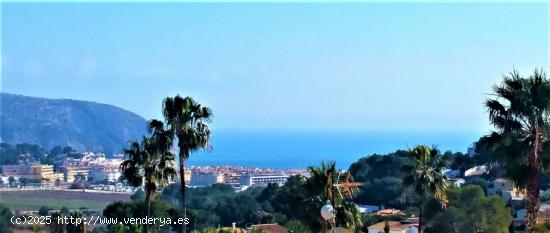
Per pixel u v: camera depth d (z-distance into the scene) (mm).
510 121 31625
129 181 60125
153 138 51969
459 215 73562
